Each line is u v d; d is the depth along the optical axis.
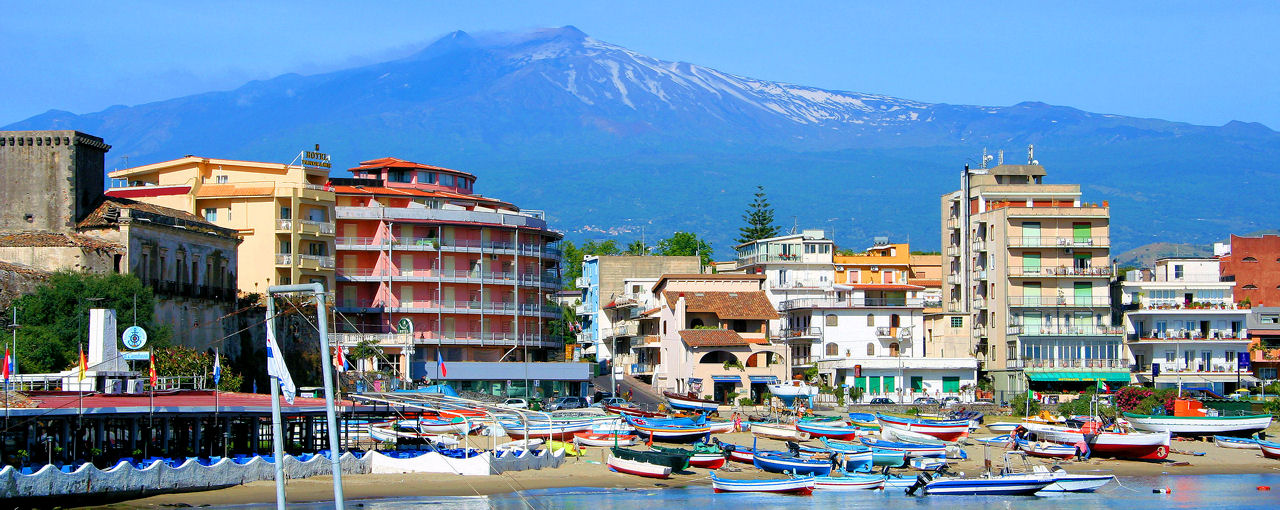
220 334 113.50
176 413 71.19
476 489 77.06
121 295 92.25
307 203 133.12
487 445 93.56
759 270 172.75
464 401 90.06
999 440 104.62
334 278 135.75
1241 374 145.50
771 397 138.00
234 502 68.31
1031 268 146.12
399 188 159.12
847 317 153.88
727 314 148.38
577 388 146.75
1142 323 147.00
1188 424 107.94
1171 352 145.38
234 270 119.75
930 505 76.56
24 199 105.38
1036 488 81.38
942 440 103.19
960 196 160.25
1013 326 144.62
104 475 65.56
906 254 181.00
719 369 144.25
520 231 153.12
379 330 141.62
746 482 79.44
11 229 105.00
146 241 104.00
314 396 104.38
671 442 99.62
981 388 147.25
